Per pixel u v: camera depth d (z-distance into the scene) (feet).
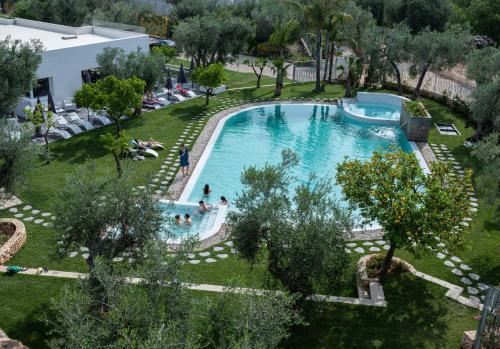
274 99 121.60
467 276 52.70
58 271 51.29
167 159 82.89
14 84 69.46
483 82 97.60
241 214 43.57
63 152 83.51
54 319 43.52
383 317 44.98
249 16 188.24
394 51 119.03
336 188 79.36
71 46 107.55
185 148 76.38
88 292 34.65
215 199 72.79
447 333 43.14
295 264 39.91
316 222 40.19
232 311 32.78
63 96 108.37
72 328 29.45
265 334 30.30
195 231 62.08
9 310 44.65
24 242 56.44
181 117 104.68
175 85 125.80
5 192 55.93
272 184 44.80
